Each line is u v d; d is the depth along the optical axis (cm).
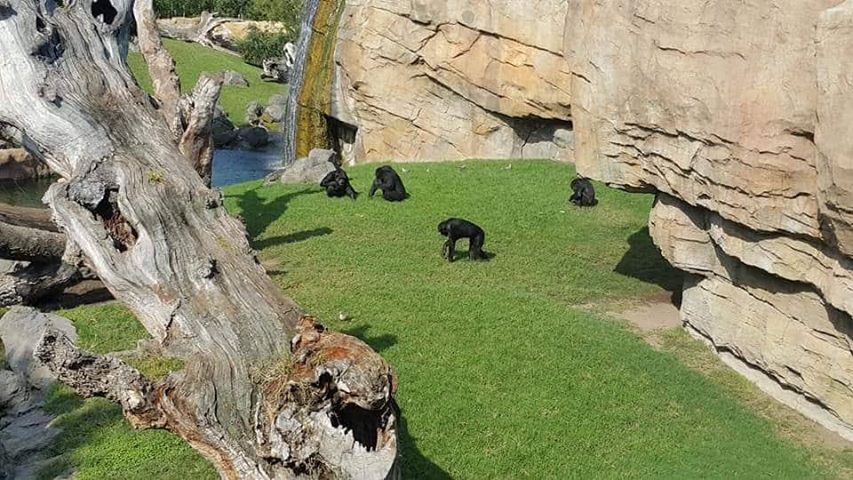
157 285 812
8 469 970
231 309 796
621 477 979
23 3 1032
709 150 1173
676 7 1187
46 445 1033
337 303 1461
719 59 1134
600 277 1703
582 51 1402
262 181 2606
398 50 2802
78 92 1020
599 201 2244
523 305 1460
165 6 6744
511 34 2567
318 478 653
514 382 1177
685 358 1337
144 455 996
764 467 1009
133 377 689
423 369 1193
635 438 1066
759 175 1093
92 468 970
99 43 1114
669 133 1245
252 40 5844
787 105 1040
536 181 2434
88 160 940
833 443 1093
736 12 1098
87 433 1053
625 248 1894
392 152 2953
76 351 673
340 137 3278
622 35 1302
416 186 2381
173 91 1733
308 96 3200
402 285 1577
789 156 1050
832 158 933
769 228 1102
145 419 697
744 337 1255
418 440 1026
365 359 688
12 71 1001
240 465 680
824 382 1111
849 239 948
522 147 2784
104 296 1555
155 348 779
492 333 1326
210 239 875
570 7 1444
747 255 1174
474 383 1166
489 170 2566
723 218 1202
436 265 1731
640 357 1283
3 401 1120
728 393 1225
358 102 2984
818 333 1110
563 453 1025
